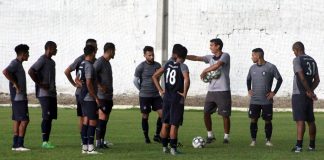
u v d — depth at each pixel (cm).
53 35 8106
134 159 3175
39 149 3594
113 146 3791
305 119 3506
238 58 7825
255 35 7788
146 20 7944
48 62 3647
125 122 5478
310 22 7656
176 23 7875
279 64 7738
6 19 8169
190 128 4988
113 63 8050
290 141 4119
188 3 7862
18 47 3506
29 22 8131
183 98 3359
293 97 3516
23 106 3516
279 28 7725
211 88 3994
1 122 5356
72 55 8081
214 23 7831
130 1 7981
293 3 7688
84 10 8056
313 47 7669
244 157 3275
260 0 7756
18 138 3544
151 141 4084
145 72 4009
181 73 3359
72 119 5741
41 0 8119
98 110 3428
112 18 8019
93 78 3359
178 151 3441
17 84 3488
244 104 7612
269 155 3356
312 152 3488
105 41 8044
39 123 5303
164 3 7612
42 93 3656
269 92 3878
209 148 3709
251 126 3894
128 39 8006
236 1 7800
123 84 8031
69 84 8056
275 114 6606
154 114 6344
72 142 3972
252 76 3894
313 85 3538
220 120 5700
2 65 8181
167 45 7644
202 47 7856
